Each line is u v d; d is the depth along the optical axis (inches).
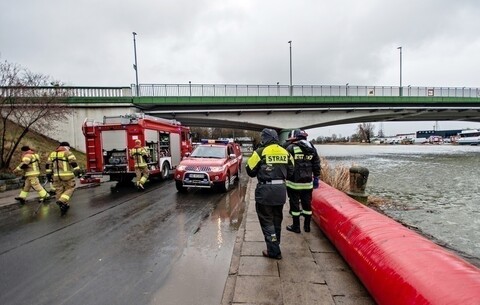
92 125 501.7
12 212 319.6
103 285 153.5
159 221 278.2
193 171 418.3
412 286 94.8
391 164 1095.6
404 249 114.7
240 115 1291.8
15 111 555.8
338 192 238.2
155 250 202.4
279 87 1235.9
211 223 270.8
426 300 87.0
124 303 136.3
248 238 213.0
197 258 187.8
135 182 562.6
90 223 272.4
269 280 147.6
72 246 211.6
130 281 157.3
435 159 1315.2
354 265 142.9
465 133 3297.2
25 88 557.6
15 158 582.9
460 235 288.4
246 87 1202.0
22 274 167.5
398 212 380.8
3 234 240.5
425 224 326.3
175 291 146.2
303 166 221.1
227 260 184.2
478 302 77.1
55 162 323.0
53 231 247.9
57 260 186.7
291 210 227.8
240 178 634.8
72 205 353.1
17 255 195.3
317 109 1320.1
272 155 175.2
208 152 473.7
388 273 108.8
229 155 486.6
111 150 501.0
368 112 1414.9
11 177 468.4
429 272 95.7
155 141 550.6
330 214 192.9
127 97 983.6
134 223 271.6
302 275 153.3
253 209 307.6
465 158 1348.4
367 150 2407.7
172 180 593.6
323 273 155.8
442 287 87.1
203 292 144.9
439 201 452.1
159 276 162.9
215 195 415.8
